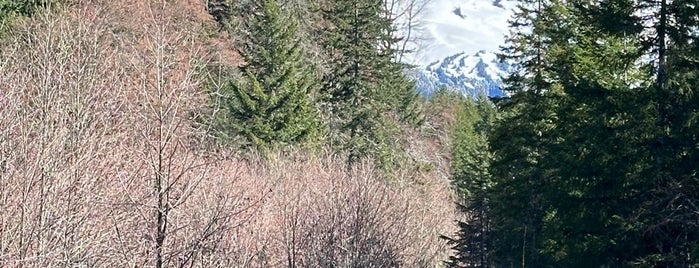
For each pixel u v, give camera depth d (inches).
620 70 489.1
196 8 1155.9
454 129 2210.9
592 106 469.4
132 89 339.3
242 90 1062.4
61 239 276.4
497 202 726.5
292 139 1083.3
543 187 631.2
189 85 303.0
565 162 482.3
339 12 1424.7
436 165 1736.0
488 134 768.9
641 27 442.6
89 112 305.1
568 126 514.9
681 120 419.5
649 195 445.4
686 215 408.2
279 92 1107.3
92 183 289.6
